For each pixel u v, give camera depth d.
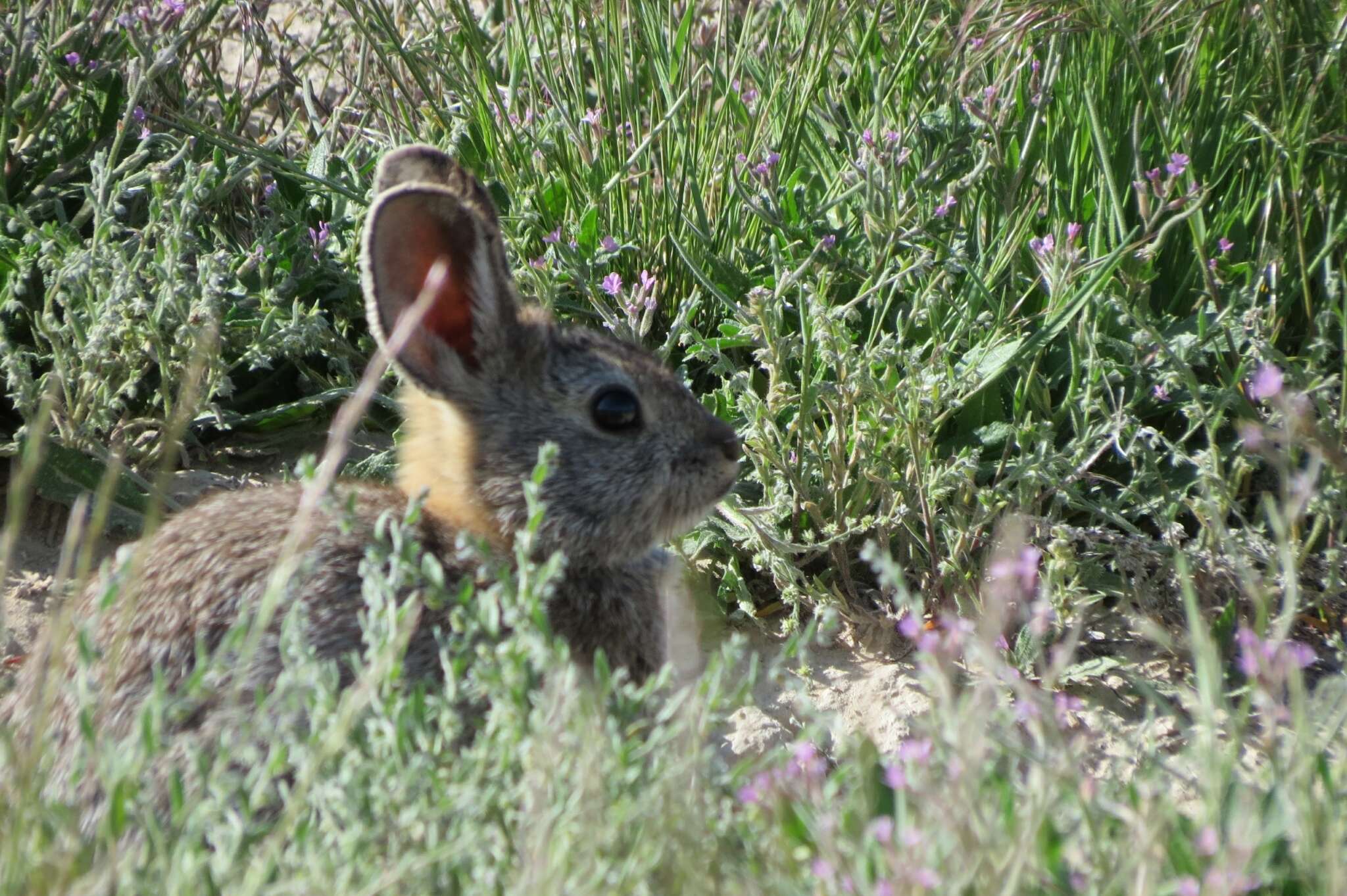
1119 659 8.94
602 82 12.08
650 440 8.03
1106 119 11.58
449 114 12.31
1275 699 7.38
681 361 11.13
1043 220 11.37
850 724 8.73
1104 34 11.41
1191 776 7.42
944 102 12.15
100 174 10.34
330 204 11.71
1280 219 10.99
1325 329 10.08
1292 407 8.12
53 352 10.18
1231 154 11.63
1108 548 9.60
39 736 5.68
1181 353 9.83
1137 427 9.74
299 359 10.83
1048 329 9.84
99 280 9.87
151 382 10.63
